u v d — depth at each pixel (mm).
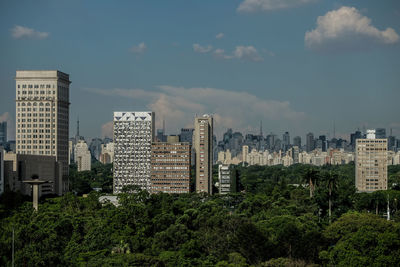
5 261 196875
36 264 194500
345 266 195125
